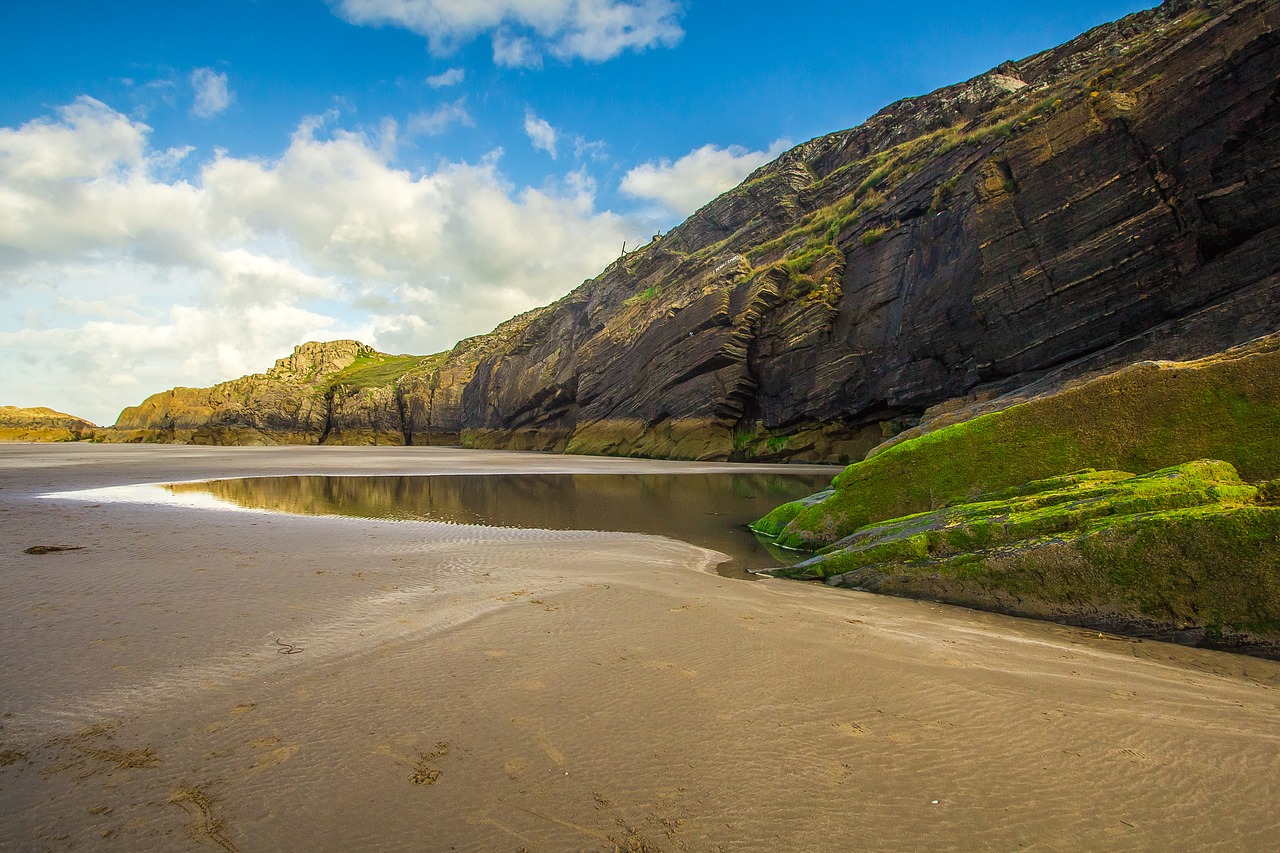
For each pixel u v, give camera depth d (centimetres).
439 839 364
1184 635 794
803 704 555
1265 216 2467
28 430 13150
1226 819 397
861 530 1330
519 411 8494
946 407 3200
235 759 439
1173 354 2516
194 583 914
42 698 525
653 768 444
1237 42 2511
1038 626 870
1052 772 449
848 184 6500
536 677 600
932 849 364
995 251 3294
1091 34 5212
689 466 4406
